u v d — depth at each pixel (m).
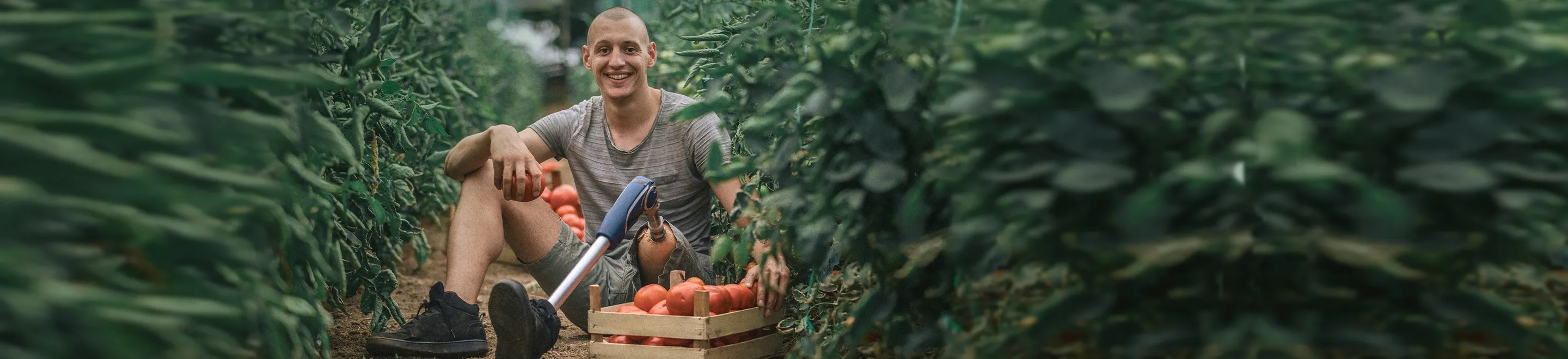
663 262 2.87
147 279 1.04
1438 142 1.05
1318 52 1.11
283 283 1.43
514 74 9.85
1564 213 1.05
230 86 1.07
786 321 2.40
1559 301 1.21
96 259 0.96
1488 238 1.09
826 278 1.98
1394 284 1.13
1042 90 1.16
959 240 1.35
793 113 1.87
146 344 0.95
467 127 5.16
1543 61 1.04
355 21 2.09
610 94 2.93
